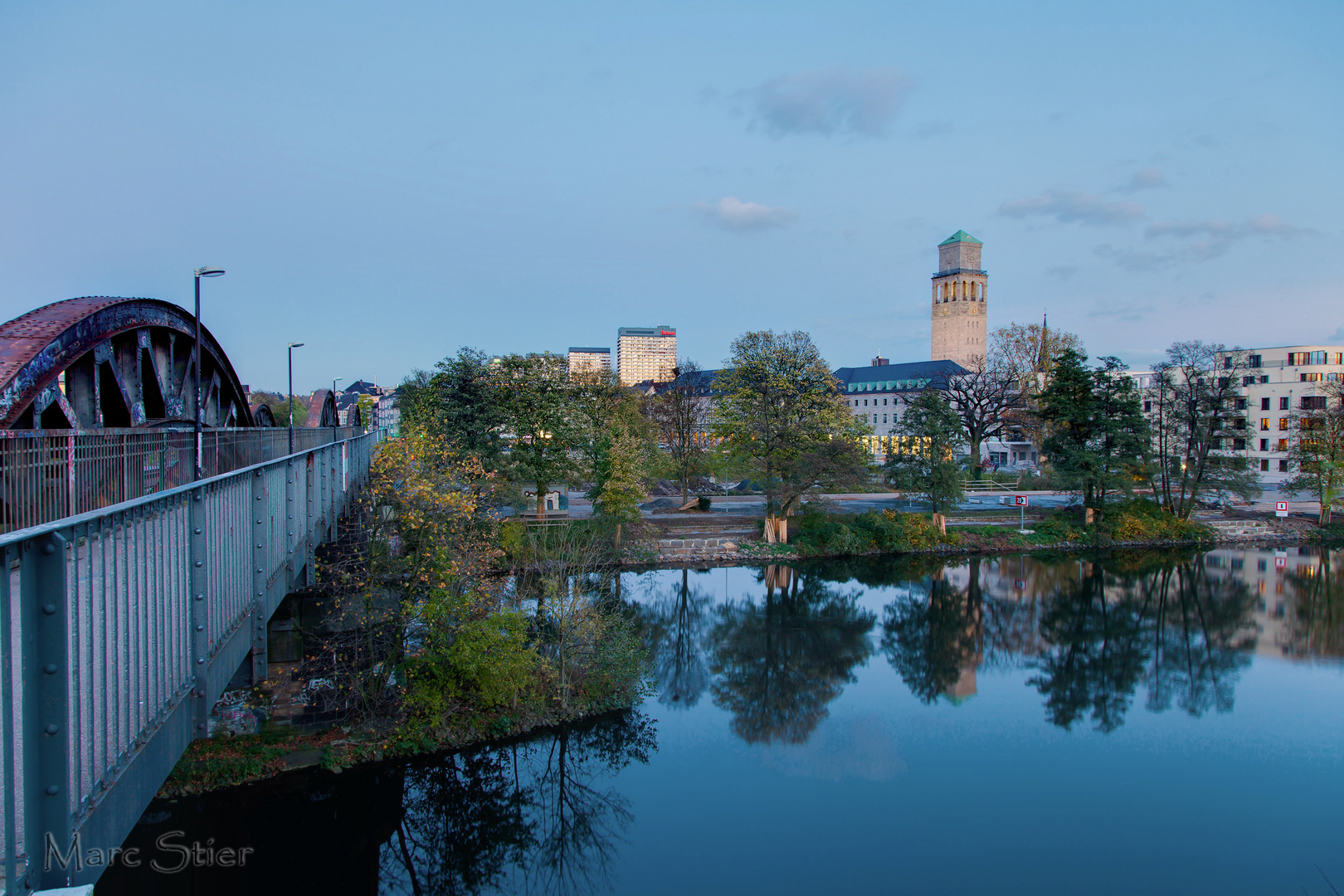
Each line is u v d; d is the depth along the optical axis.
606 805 22.39
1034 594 47.84
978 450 88.12
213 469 14.41
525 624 25.83
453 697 24.81
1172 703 31.14
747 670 34.19
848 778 24.23
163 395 17.83
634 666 28.17
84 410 14.23
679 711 29.34
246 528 13.52
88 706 6.80
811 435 57.62
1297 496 79.31
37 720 6.05
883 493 75.62
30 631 5.95
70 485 9.54
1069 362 63.75
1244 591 49.03
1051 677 34.00
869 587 48.47
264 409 40.50
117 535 7.50
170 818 19.89
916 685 32.75
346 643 24.36
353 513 32.34
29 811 5.90
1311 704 31.08
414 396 68.62
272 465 15.96
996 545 59.44
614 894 18.33
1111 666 35.56
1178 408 67.25
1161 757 26.17
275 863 19.70
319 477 22.75
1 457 8.37
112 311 14.88
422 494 24.70
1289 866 19.75
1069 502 69.38
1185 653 37.50
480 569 26.19
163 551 8.91
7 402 11.36
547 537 46.25
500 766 23.33
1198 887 18.84
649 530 53.19
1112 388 63.16
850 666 34.88
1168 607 45.41
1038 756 26.16
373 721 23.53
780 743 26.67
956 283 172.75
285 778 21.42
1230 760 25.95
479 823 21.50
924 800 23.02
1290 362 96.56
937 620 42.38
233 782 21.12
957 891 18.56
